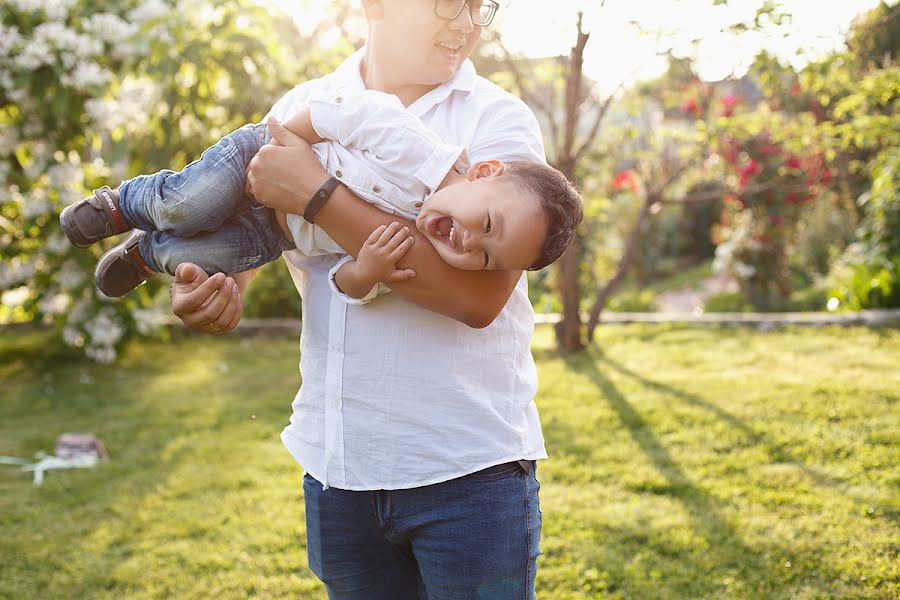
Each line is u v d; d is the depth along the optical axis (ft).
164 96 19.95
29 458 14.60
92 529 11.67
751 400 15.48
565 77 20.89
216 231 5.08
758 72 17.74
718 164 28.99
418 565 5.25
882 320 21.08
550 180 4.56
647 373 18.07
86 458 14.30
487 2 4.90
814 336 20.51
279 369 20.35
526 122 5.10
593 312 21.34
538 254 4.52
